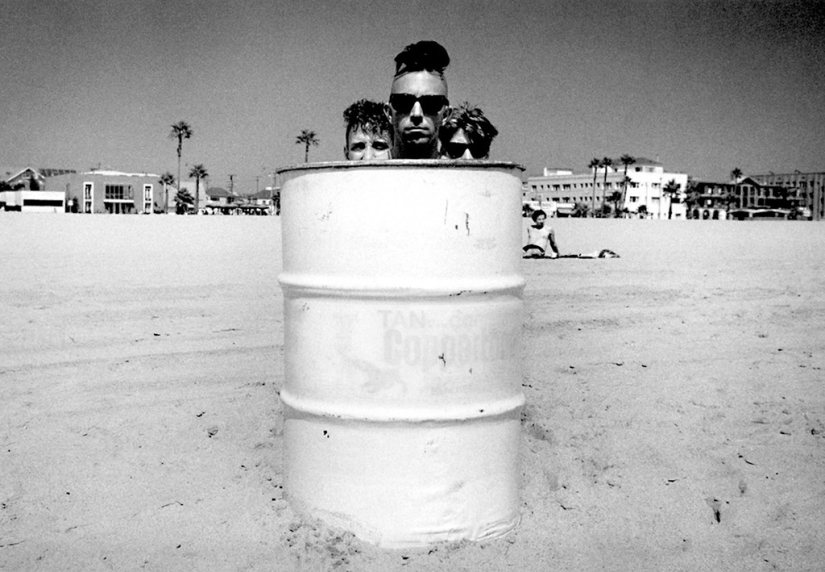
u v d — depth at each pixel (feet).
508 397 6.37
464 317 6.07
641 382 10.91
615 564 6.05
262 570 5.75
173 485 7.23
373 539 6.14
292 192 6.38
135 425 8.80
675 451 8.36
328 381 6.17
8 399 9.68
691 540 6.50
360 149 8.90
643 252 30.66
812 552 6.38
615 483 7.48
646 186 209.67
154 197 169.07
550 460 7.98
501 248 6.26
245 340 12.95
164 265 21.83
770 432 9.04
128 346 12.34
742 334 14.32
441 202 5.99
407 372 6.02
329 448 6.21
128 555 5.98
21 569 5.82
